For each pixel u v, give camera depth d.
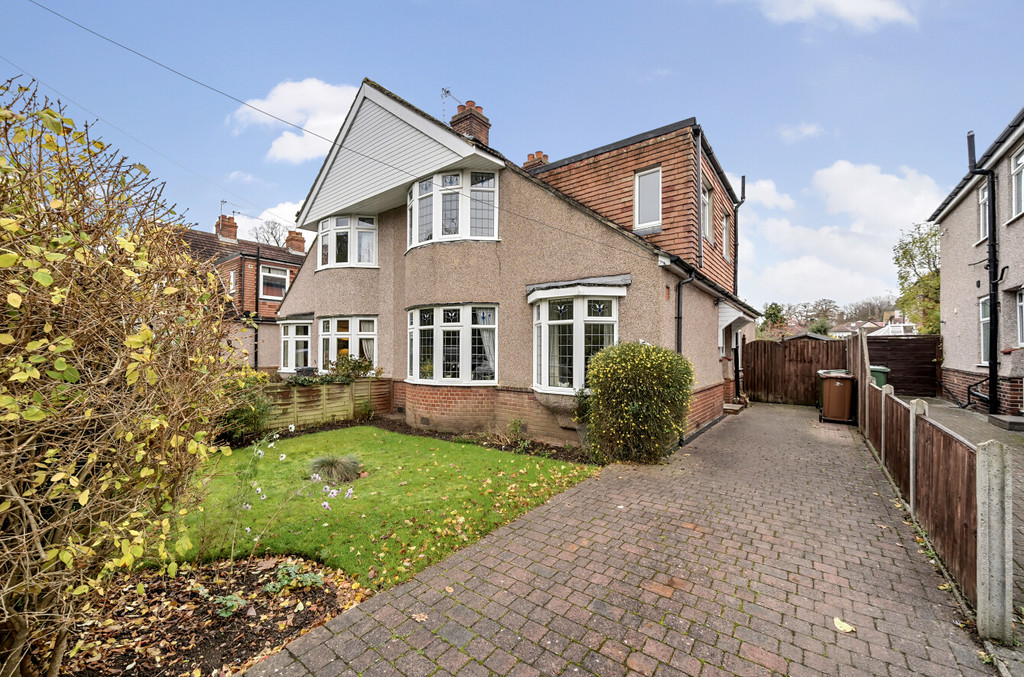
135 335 2.30
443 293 10.45
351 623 3.17
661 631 3.07
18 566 2.13
